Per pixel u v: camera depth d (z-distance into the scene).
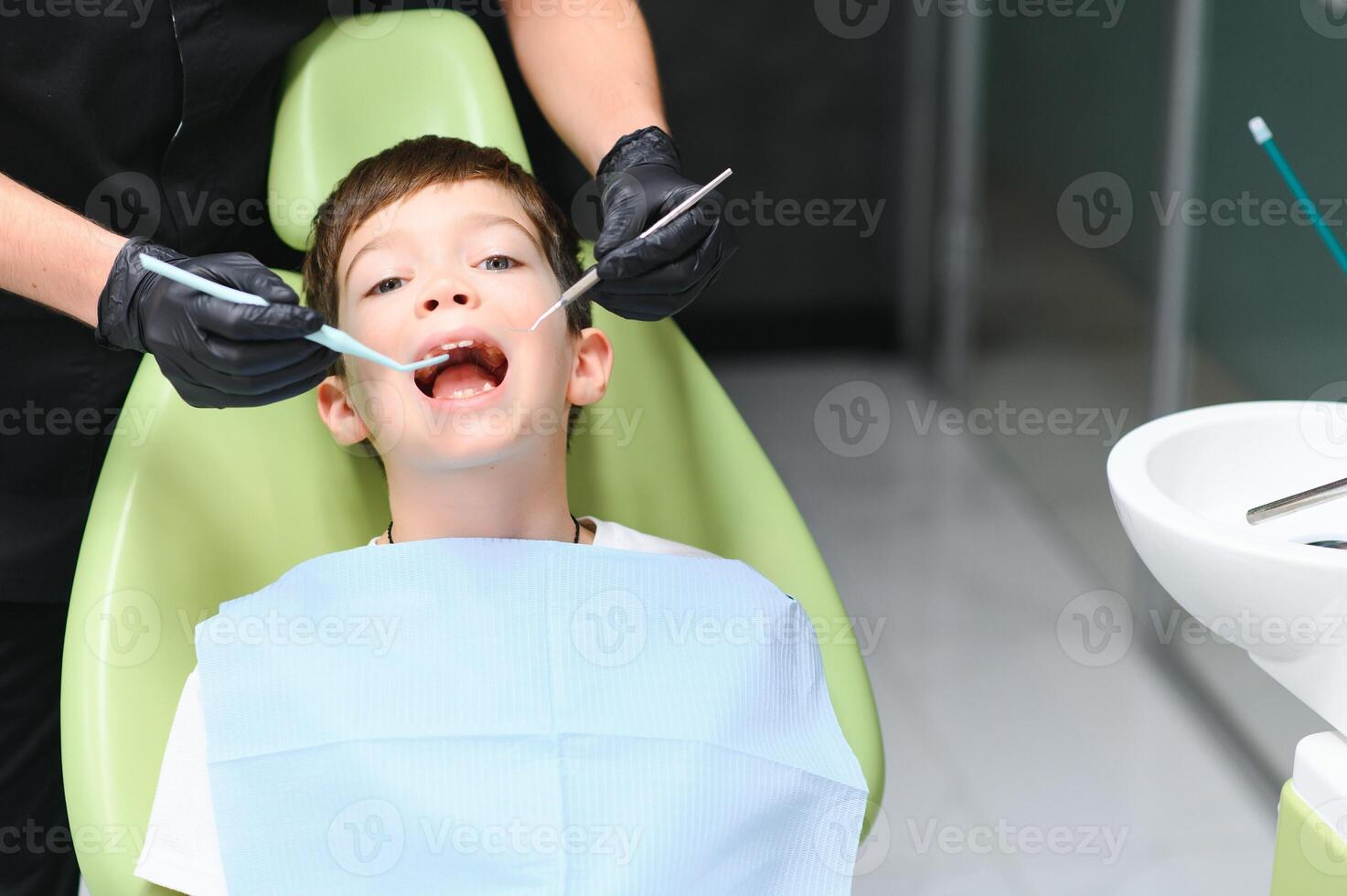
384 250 1.14
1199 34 1.91
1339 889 1.00
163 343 1.02
